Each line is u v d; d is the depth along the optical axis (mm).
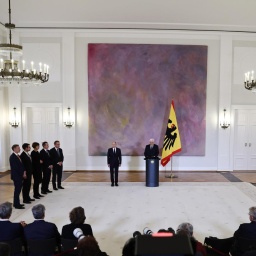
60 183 8766
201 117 11531
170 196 7961
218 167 11578
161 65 11406
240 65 11508
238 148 11805
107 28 11102
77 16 9938
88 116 11453
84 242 2336
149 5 8953
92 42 11383
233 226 5883
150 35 11367
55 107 11586
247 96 11562
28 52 11312
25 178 7004
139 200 7590
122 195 8055
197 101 11492
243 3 8711
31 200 7453
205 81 11453
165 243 1301
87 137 11523
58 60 11375
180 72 11430
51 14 9758
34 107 11578
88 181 9766
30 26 10906
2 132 11148
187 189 8711
